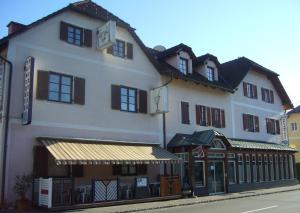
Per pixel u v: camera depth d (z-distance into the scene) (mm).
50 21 20938
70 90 21219
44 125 19672
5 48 19766
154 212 17312
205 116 29797
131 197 21594
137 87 24844
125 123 23656
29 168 18766
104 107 22641
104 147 21375
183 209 18391
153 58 26016
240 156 31453
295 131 56250
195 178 25641
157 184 23188
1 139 18250
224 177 28203
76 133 20969
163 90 24641
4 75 19172
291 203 20516
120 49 24422
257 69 37406
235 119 33250
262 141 36469
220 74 35062
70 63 21422
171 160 23031
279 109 40625
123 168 22922
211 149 27047
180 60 28922
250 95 36188
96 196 19547
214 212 16719
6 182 17969
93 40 22844
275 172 36031
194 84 29266
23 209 17344
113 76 23500
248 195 26156
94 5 24203
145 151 23078
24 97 18953
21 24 21406
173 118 26969
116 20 24203
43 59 20234
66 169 20281
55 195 17656
